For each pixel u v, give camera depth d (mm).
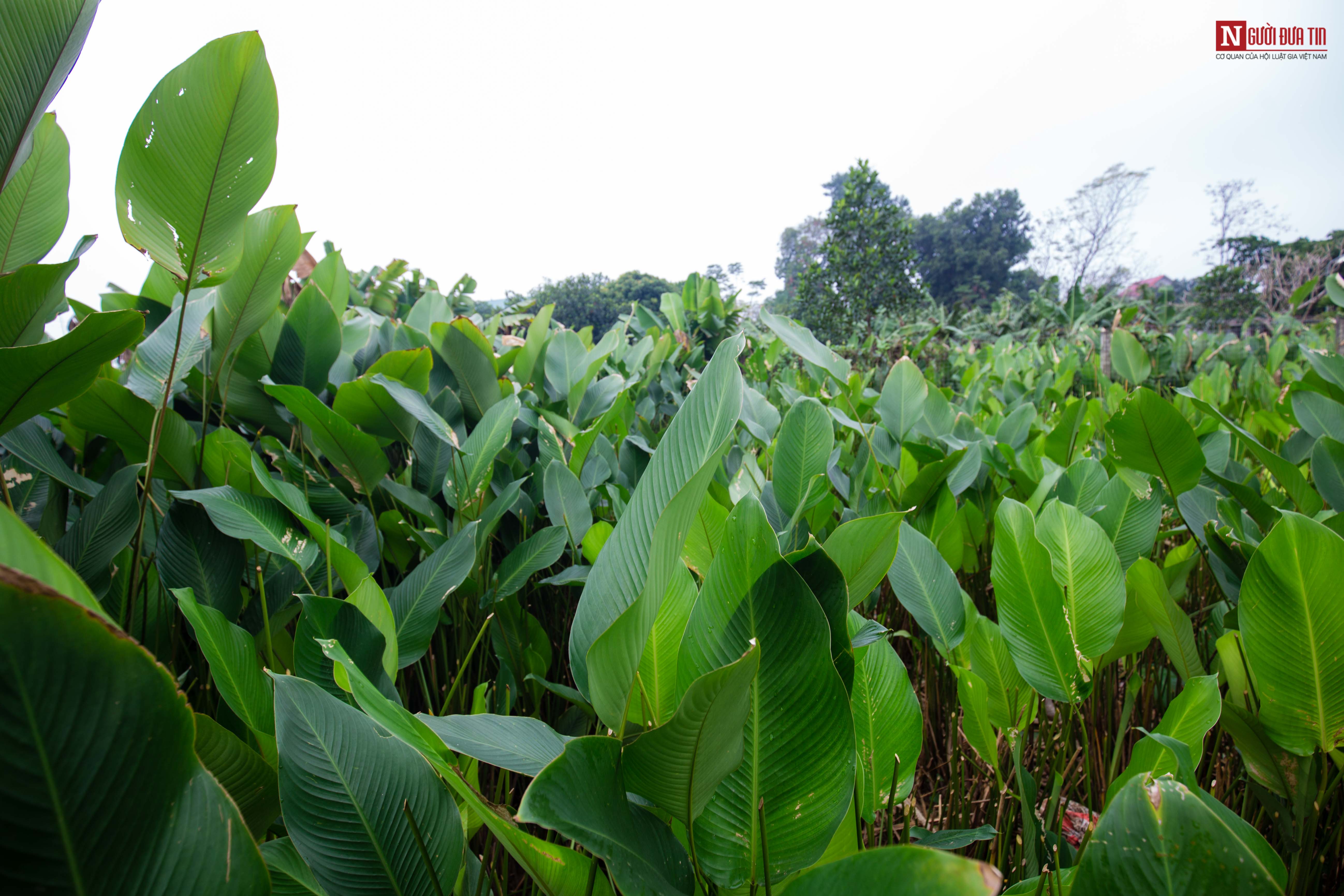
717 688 468
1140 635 1234
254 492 1396
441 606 1159
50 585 404
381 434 1790
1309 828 996
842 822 727
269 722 846
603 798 573
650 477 743
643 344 3486
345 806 629
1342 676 889
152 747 406
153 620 1206
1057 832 1022
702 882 669
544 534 1442
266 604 1081
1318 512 1508
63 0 773
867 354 8422
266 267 1363
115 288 2156
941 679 1572
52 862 383
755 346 6484
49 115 1194
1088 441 2562
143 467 1312
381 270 6219
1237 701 1083
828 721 658
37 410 971
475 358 2023
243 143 1006
